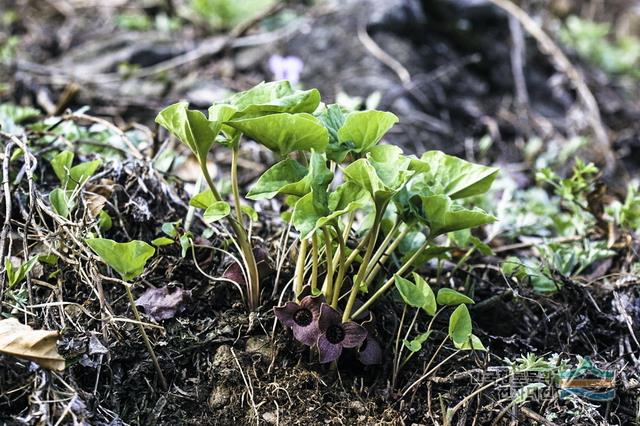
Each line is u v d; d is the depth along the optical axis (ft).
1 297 2.03
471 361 2.15
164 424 2.05
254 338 2.15
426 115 3.61
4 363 1.96
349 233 2.24
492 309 2.27
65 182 2.24
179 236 2.23
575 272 2.47
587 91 3.84
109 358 2.06
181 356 2.12
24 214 2.17
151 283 2.21
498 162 3.38
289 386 2.09
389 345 2.14
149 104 3.18
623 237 2.45
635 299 2.31
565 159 3.29
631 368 2.18
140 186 2.31
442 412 2.04
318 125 1.98
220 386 2.09
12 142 2.28
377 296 2.08
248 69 3.84
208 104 3.17
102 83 3.49
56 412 1.94
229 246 2.30
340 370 2.13
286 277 2.23
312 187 1.97
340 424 2.05
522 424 2.07
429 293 2.02
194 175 2.77
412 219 2.07
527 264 2.36
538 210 2.69
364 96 3.58
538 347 2.25
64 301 2.14
